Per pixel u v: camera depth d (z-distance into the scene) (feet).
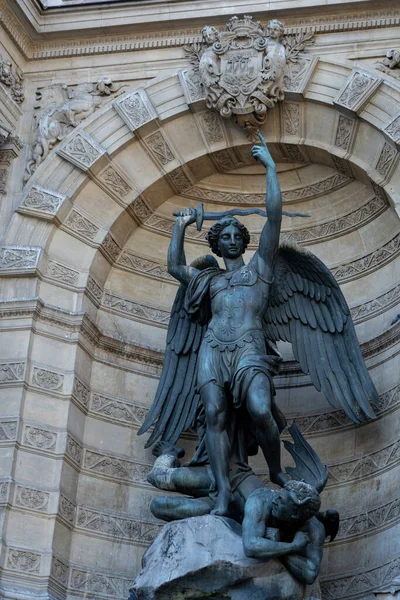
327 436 60.85
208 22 64.95
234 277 56.03
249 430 54.65
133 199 63.98
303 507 48.52
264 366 53.47
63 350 60.34
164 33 65.62
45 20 66.49
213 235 57.88
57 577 56.08
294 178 65.46
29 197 62.75
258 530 48.44
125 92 65.05
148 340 64.13
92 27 65.82
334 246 64.75
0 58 64.59
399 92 60.70
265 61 62.28
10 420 57.67
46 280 61.52
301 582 49.19
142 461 61.11
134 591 49.96
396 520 55.88
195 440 62.59
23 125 65.51
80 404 60.18
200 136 64.23
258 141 63.57
